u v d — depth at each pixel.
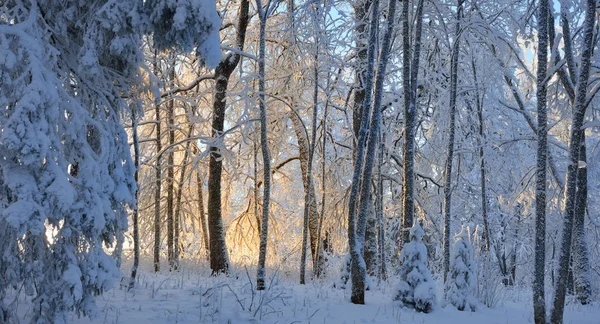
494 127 17.12
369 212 15.34
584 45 7.76
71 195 5.18
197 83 14.73
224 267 13.48
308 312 8.03
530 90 15.16
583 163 8.87
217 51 5.78
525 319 8.85
